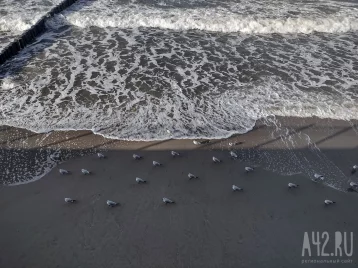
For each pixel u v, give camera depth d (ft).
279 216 25.71
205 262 22.74
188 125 33.35
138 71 40.98
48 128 32.76
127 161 29.73
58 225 24.85
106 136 32.04
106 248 23.44
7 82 38.55
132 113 34.63
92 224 24.94
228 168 29.30
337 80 39.52
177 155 30.22
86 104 35.70
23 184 27.78
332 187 27.86
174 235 24.27
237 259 22.95
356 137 32.09
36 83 38.63
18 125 33.01
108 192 27.22
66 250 23.30
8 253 23.08
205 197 26.96
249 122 33.76
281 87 38.42
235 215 25.70
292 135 32.37
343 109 35.19
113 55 44.04
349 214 25.91
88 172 28.55
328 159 30.09
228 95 37.24
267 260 22.95
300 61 43.19
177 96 37.04
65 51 44.80
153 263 22.63
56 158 29.96
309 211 26.12
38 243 23.68
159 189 27.48
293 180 28.40
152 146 31.09
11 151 30.45
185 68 41.70
